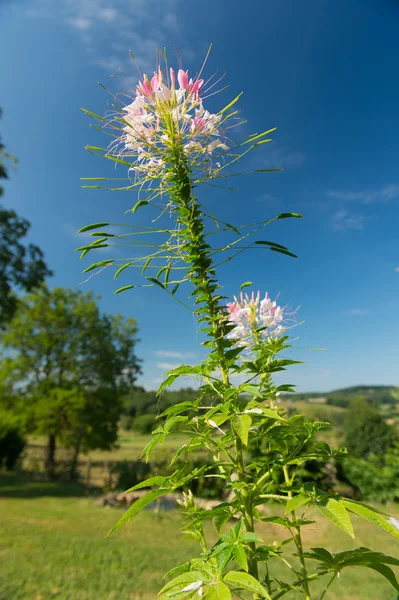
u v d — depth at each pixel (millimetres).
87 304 23391
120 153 1393
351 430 12359
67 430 21031
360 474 8156
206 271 1317
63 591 4531
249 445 1377
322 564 1072
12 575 5078
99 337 23203
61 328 22422
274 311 1748
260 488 1218
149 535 7664
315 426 1250
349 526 855
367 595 3994
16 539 7121
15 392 21344
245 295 1780
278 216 1287
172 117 1335
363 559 1007
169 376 1283
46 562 5715
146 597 4395
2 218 14445
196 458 9250
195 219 1328
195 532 1251
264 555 1126
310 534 6203
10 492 14141
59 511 10383
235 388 1104
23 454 27219
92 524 8812
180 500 1347
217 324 1318
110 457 28750
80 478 21281
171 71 1354
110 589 4613
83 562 5742
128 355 24109
